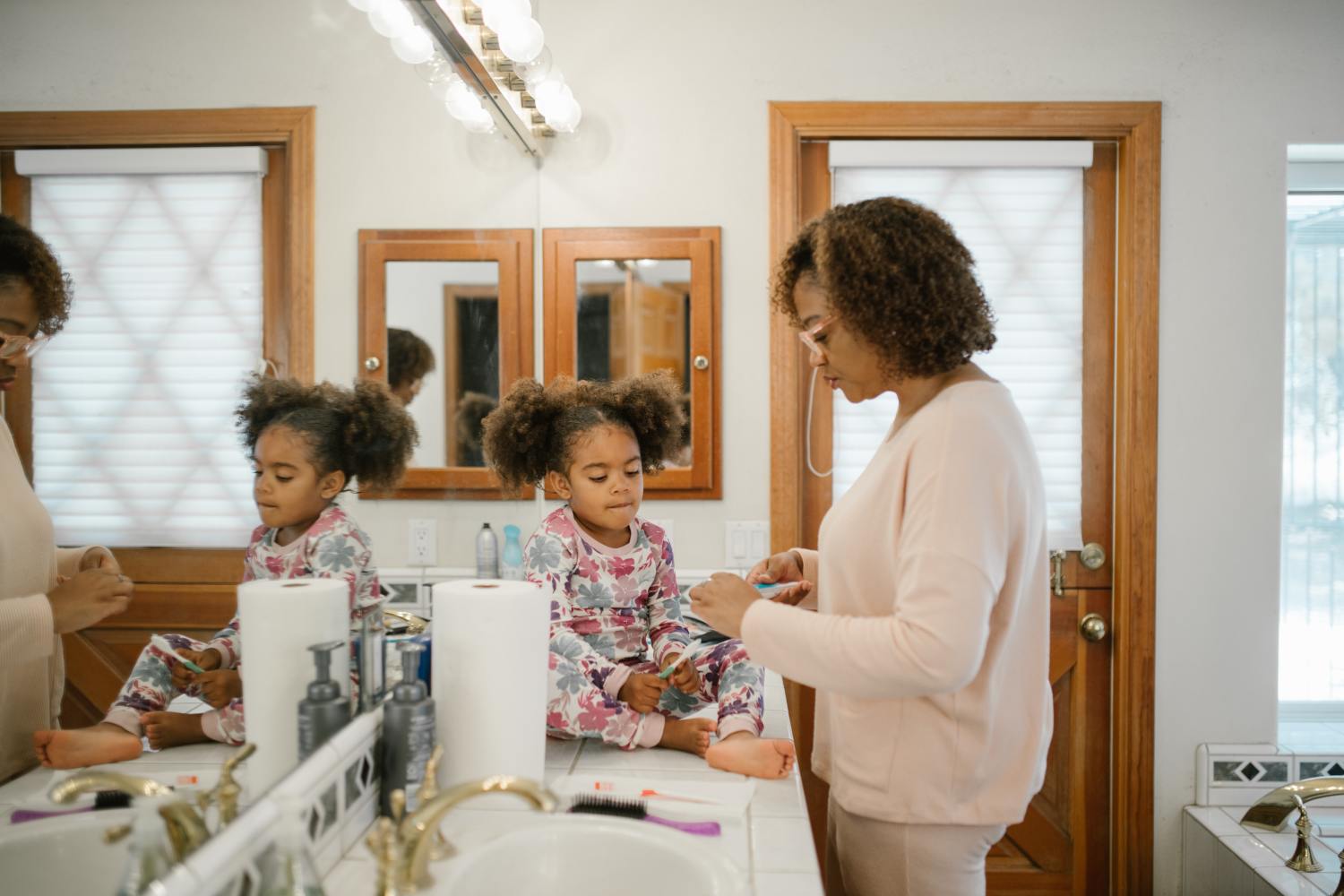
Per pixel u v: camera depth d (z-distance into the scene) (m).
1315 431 2.29
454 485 1.48
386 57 1.20
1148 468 2.06
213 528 0.82
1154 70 2.06
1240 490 2.07
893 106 2.05
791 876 0.86
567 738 1.29
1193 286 2.07
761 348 2.09
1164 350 2.07
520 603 1.00
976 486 0.89
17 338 0.60
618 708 1.22
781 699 1.57
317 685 0.86
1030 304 2.11
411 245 1.29
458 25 1.44
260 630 0.85
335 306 1.05
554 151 2.09
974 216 2.11
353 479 1.09
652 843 0.90
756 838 0.94
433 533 1.38
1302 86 2.06
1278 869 1.79
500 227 1.77
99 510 0.68
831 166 2.09
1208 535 2.08
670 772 1.14
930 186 2.11
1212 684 2.08
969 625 0.86
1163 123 2.06
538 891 0.90
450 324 1.46
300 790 0.77
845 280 0.97
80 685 0.66
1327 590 2.29
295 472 0.95
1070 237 2.11
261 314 0.90
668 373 1.58
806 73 2.07
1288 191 2.21
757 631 0.98
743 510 2.10
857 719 1.04
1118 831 2.09
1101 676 2.13
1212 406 2.07
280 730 0.87
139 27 0.72
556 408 1.46
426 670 1.14
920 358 0.99
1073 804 2.13
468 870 0.82
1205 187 2.06
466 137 1.55
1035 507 0.96
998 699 1.00
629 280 2.10
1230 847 1.89
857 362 1.03
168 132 0.77
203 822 0.66
